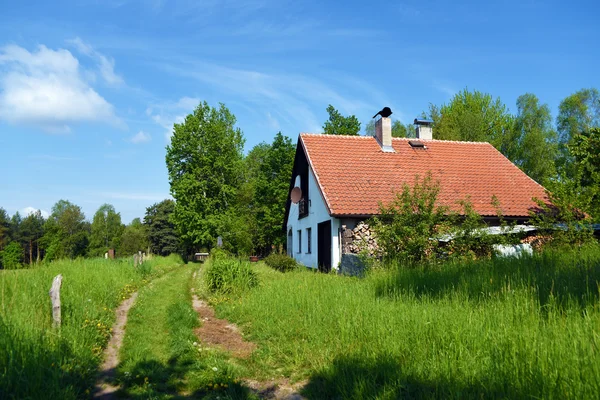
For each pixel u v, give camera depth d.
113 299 12.12
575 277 8.22
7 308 7.39
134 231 72.12
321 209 21.50
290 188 30.03
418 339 6.12
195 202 46.00
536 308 6.53
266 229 44.81
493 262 10.83
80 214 102.00
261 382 5.99
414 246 13.98
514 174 23.73
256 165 67.62
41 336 6.33
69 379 5.61
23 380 5.02
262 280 15.90
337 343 6.74
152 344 7.92
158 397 5.40
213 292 14.15
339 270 18.30
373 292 10.10
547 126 43.53
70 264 14.99
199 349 7.36
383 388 4.89
